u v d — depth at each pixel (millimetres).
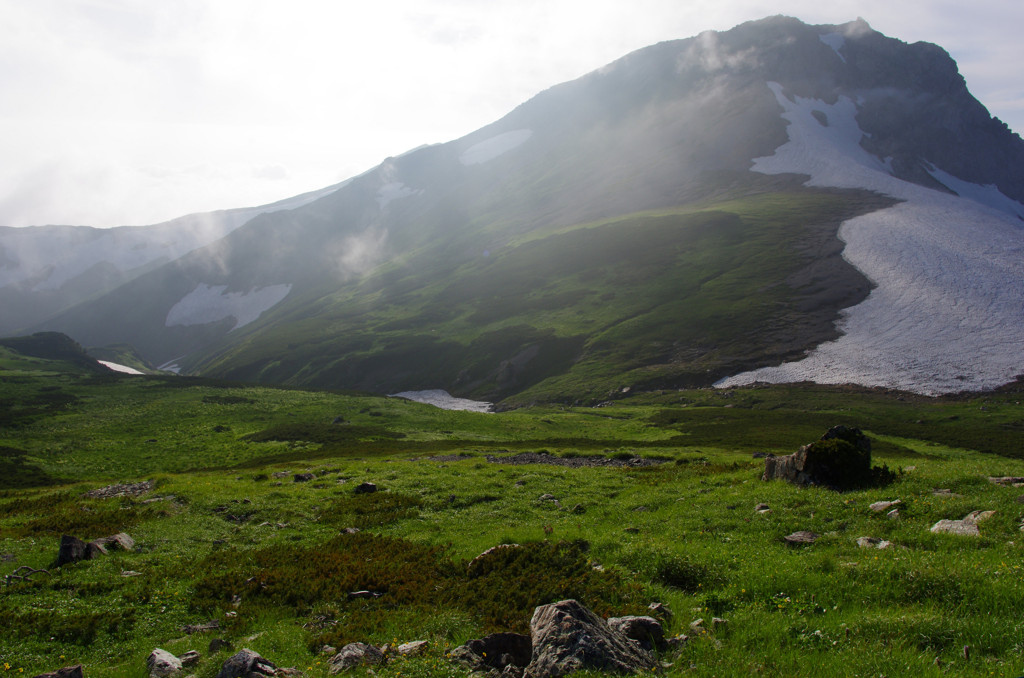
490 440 71000
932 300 136625
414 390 159625
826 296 146000
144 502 31188
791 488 23438
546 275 199500
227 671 11789
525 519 26641
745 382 116188
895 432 76750
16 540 23516
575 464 46219
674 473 33969
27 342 155250
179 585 18766
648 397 116000
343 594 17734
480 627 13688
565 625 10984
